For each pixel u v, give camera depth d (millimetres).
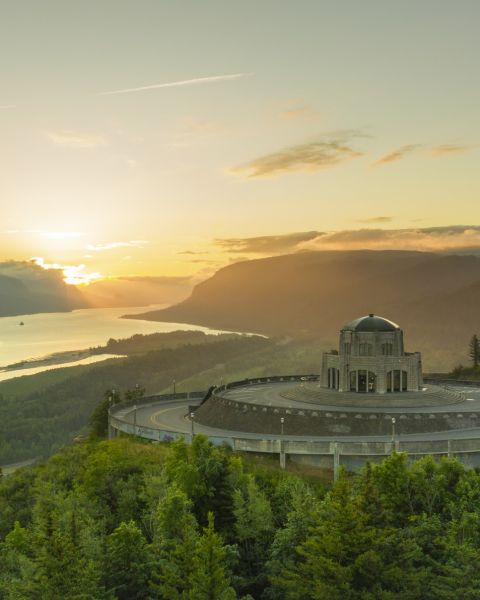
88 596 61812
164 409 159250
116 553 71062
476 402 142125
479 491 80375
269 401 145000
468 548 67750
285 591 72312
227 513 84938
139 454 109438
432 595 67188
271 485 95312
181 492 81250
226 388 166875
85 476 97250
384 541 68000
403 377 142250
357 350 143625
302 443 107750
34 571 67625
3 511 101188
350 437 116250
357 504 71438
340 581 65375
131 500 88500
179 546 68812
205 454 90375
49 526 68625
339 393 141000
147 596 70438
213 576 64438
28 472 123000
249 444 111312
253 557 79250
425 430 117875
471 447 107625
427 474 85375
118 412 154125
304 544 69875
